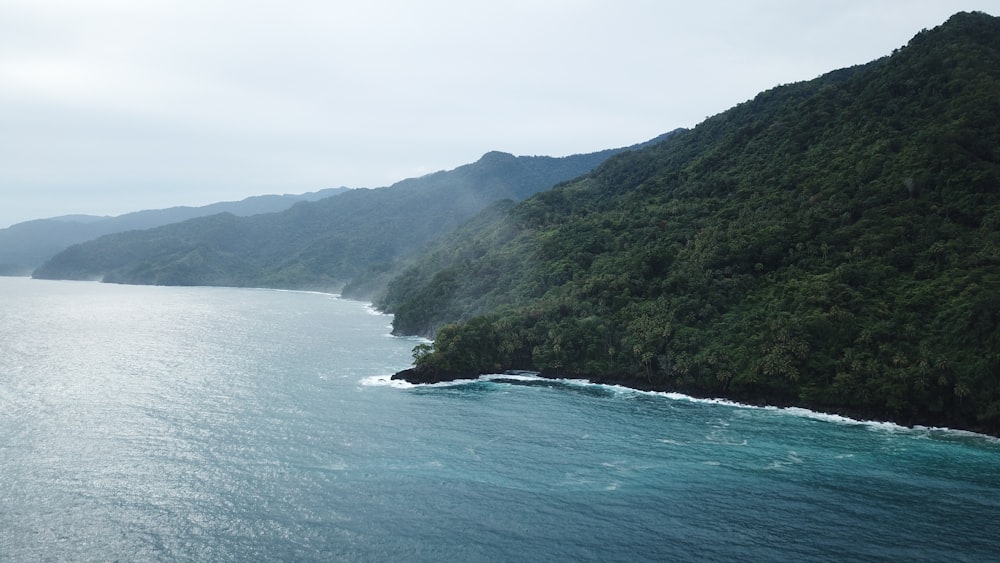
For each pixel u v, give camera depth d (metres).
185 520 74.25
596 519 77.75
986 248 136.25
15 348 184.38
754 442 108.88
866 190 166.62
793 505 82.62
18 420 108.25
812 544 72.19
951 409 118.88
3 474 84.88
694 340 152.62
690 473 93.56
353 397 135.75
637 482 89.75
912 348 126.81
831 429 117.19
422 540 71.56
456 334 172.75
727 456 101.38
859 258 151.12
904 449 105.69
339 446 101.75
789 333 138.88
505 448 103.38
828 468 96.38
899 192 160.62
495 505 81.00
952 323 126.56
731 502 83.38
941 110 175.00
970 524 77.44
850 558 69.06
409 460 96.31
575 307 181.25
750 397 137.25
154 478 85.75
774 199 189.12
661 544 71.88
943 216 150.00
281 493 82.62
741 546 71.62
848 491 87.44
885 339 130.50
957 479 92.19
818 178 185.38
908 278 142.12
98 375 146.75
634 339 160.75
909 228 151.00
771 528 76.06
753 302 158.25
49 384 135.62
